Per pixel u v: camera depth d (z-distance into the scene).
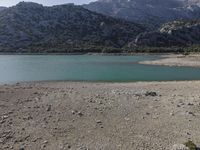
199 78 49.75
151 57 119.31
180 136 14.59
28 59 109.56
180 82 41.88
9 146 13.10
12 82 42.34
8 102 21.28
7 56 135.50
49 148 12.99
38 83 40.69
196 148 12.81
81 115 17.78
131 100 22.22
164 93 27.77
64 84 39.25
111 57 123.94
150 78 49.47
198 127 16.00
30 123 16.14
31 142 13.62
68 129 15.37
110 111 18.81
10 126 15.61
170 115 18.12
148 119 17.28
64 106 19.92
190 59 93.62
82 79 47.31
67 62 91.31
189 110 19.41
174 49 155.50
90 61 96.12
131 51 156.00
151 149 12.94
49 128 15.45
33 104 20.53
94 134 14.73
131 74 55.72
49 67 71.06
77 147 13.12
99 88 33.09
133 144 13.52
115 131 15.19
